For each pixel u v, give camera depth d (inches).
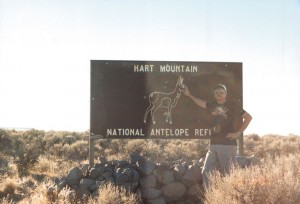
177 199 362.0
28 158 749.3
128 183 350.3
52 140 1167.0
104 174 358.0
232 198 239.3
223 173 350.9
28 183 565.3
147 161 375.2
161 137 411.5
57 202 319.6
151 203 357.4
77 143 1002.1
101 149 968.9
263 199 233.1
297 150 786.2
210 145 365.1
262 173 263.3
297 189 233.6
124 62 410.6
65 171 632.4
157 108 411.5
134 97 410.3
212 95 413.4
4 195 484.4
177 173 364.2
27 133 1359.5
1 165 751.7
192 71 416.8
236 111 373.7
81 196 337.4
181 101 414.9
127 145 897.5
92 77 406.6
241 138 416.5
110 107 406.6
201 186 364.8
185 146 882.8
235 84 417.4
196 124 414.9
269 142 1016.2
